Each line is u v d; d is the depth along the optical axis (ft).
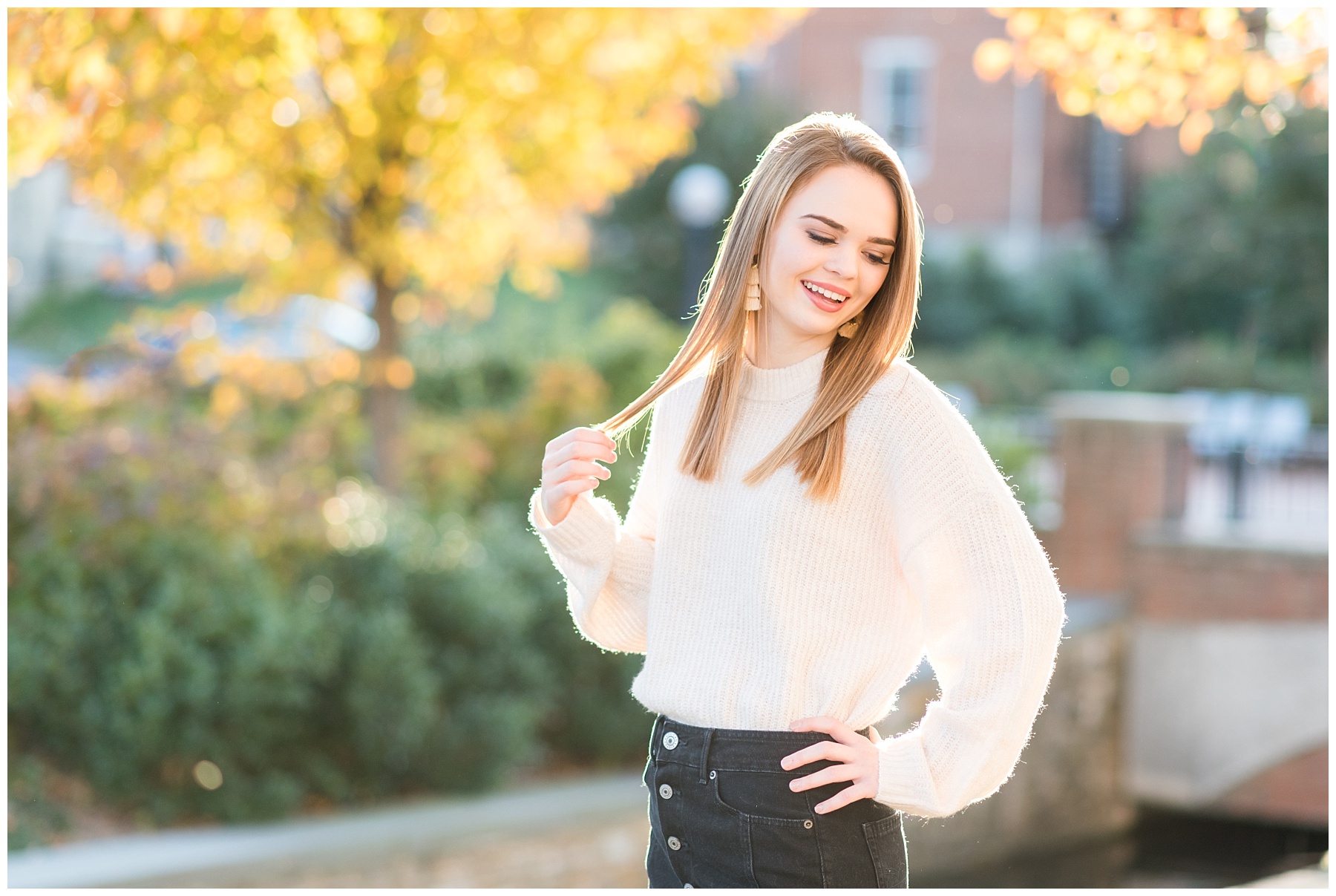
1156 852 28.02
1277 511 31.07
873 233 5.64
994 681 5.25
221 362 20.40
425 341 30.50
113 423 18.13
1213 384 48.47
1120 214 58.95
